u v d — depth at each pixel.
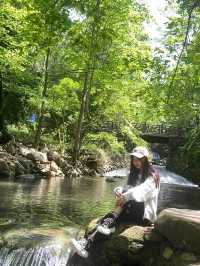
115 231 5.83
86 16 19.23
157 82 21.48
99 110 26.59
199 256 4.95
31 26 15.55
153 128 36.59
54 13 13.48
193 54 19.81
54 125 27.73
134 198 5.83
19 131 26.02
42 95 22.39
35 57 22.23
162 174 28.45
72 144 25.72
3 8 16.48
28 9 16.38
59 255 6.39
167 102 21.22
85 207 10.68
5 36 18.44
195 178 25.94
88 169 22.78
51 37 15.31
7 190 12.65
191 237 5.02
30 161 18.25
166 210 5.56
